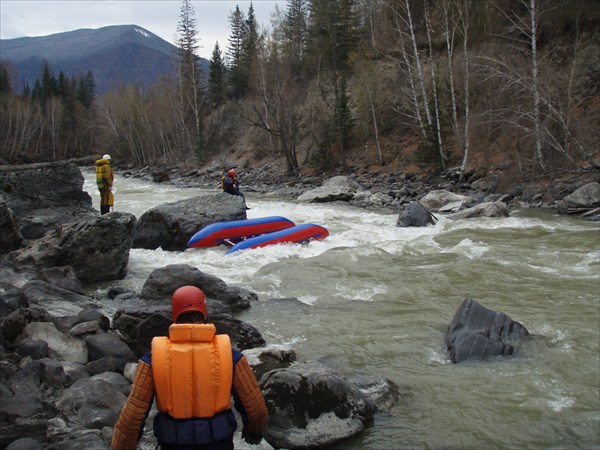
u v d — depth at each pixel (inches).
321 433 198.8
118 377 226.5
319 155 1526.8
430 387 243.1
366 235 607.5
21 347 240.1
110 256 424.8
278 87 1642.5
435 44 1616.6
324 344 293.0
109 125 3075.8
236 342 279.6
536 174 936.9
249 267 473.1
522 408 223.0
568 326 309.6
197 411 112.0
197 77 2664.9
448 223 677.9
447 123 1275.8
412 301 364.8
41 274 342.0
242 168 1905.8
